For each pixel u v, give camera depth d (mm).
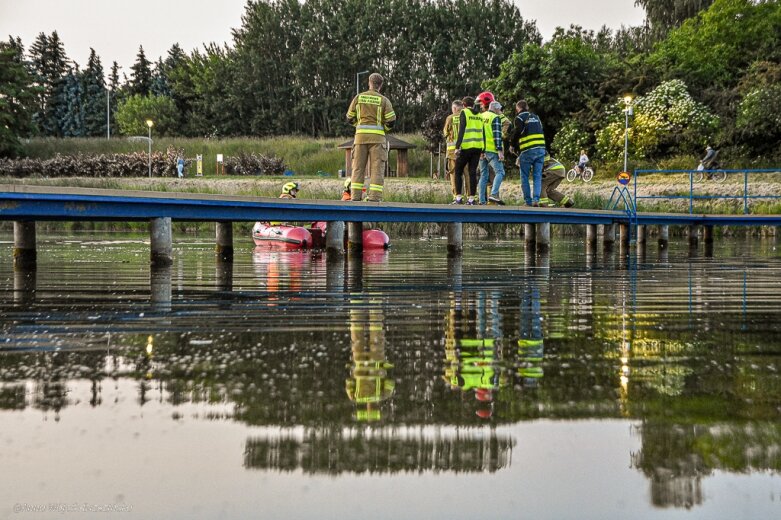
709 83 60594
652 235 35844
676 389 3955
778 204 36469
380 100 18250
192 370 4469
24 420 3373
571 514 2373
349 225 21328
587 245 25484
